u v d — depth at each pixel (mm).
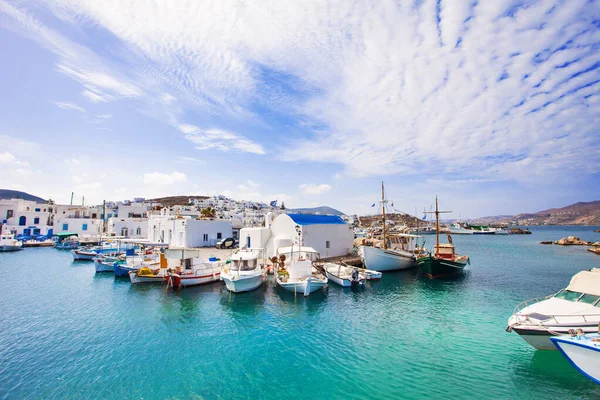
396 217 124438
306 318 20984
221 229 56875
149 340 17375
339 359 15367
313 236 39562
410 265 41250
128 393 12445
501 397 12211
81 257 44875
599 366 11750
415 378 13617
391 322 20391
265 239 40719
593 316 14680
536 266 46062
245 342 17219
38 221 74562
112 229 67812
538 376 13656
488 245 90625
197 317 20984
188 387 12930
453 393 12500
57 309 22469
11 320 20172
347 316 21469
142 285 29359
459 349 16391
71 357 15305
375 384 13180
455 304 24609
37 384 12906
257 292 27094
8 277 33531
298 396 12367
